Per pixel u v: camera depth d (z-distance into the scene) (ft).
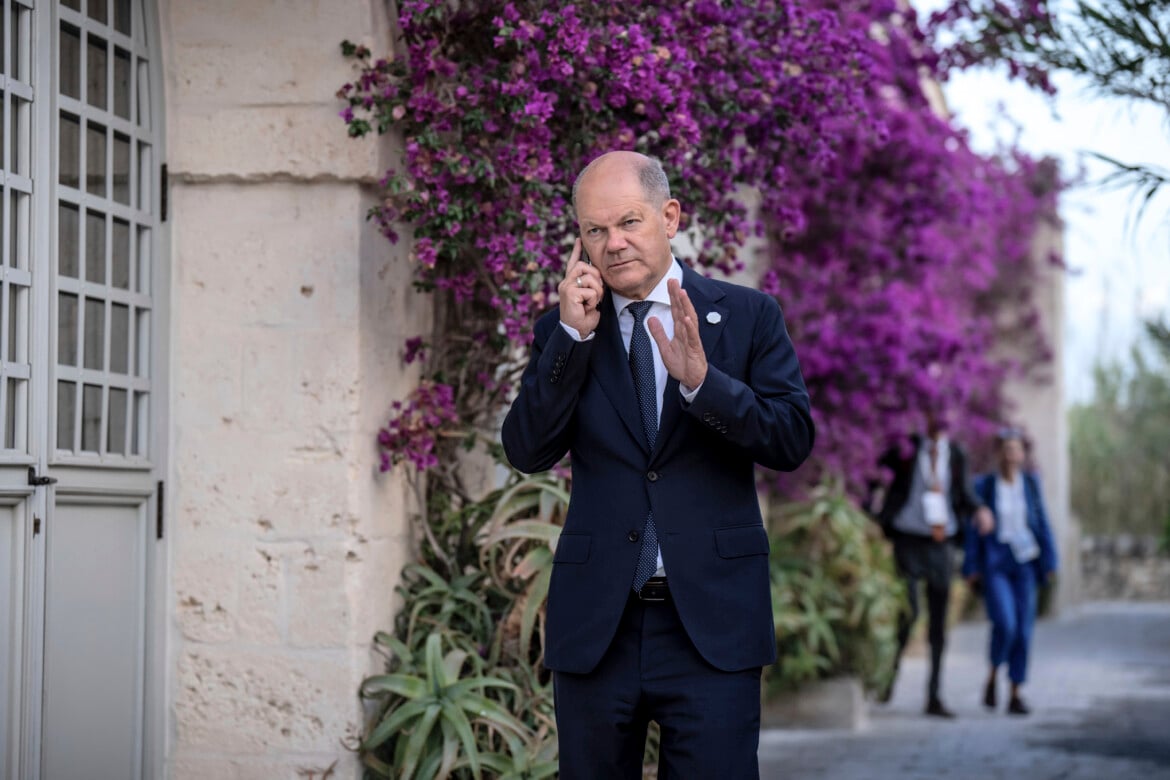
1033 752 28.27
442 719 17.30
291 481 18.17
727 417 11.66
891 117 33.50
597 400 12.43
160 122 18.29
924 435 36.94
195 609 18.26
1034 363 69.92
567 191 18.78
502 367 21.15
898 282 35.94
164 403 18.33
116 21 17.51
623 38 17.94
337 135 18.13
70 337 16.39
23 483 15.35
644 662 12.10
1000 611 35.45
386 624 18.94
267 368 18.30
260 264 18.38
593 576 12.19
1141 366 98.78
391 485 19.26
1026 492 36.04
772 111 20.95
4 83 15.15
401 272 19.61
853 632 32.60
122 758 17.39
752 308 12.75
